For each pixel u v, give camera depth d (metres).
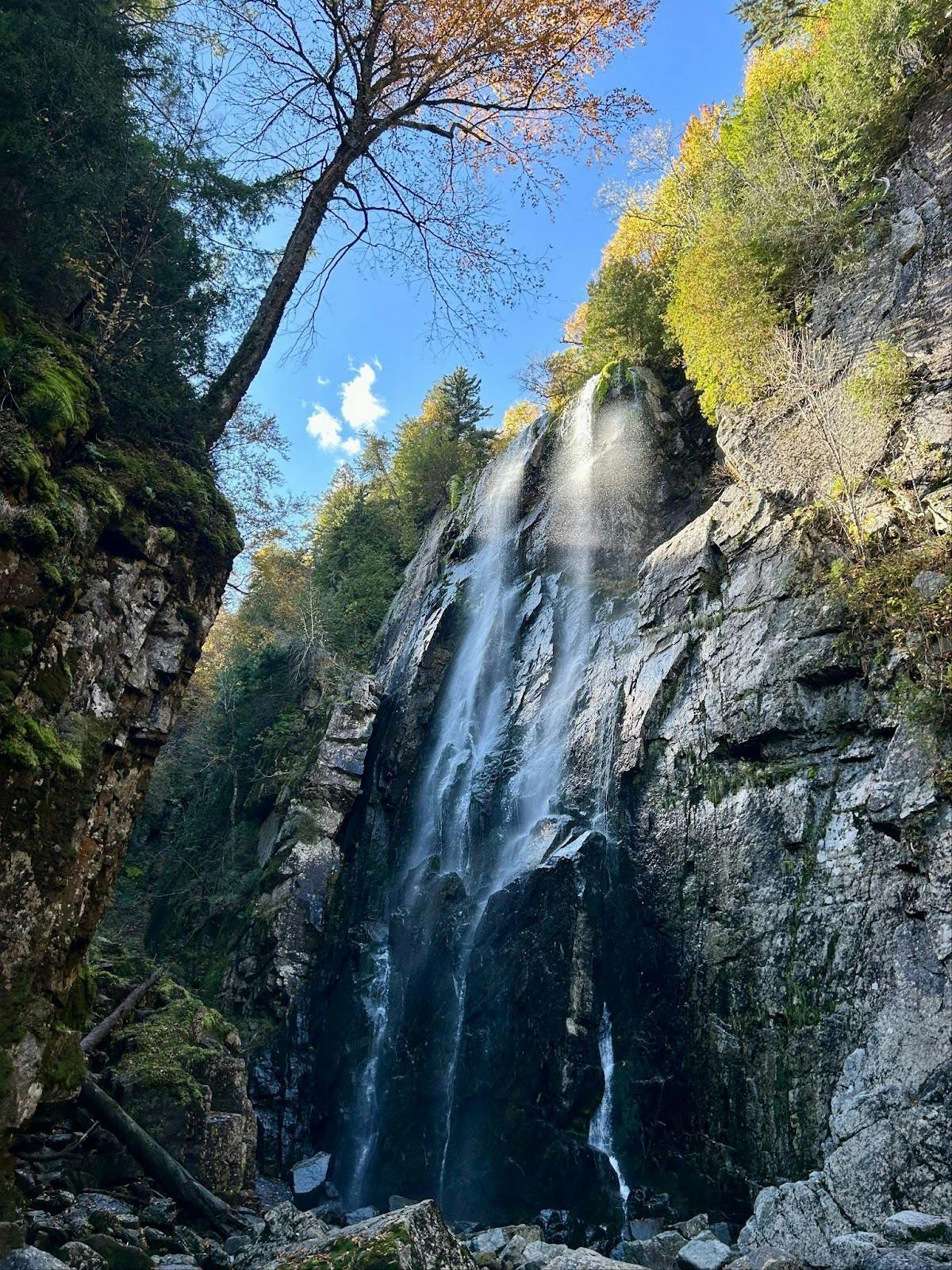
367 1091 15.15
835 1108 8.00
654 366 23.88
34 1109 5.40
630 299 24.27
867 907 9.09
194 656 7.68
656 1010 11.39
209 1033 13.22
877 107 14.17
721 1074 10.10
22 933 5.32
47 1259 4.82
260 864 22.75
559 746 16.66
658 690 13.68
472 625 23.72
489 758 18.67
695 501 19.94
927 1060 7.47
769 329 14.20
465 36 8.37
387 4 8.16
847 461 11.63
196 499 7.65
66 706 6.06
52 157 6.55
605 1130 11.15
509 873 15.23
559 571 21.81
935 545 9.76
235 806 26.69
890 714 9.51
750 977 10.20
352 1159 14.41
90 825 6.38
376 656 29.89
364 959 17.42
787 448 12.98
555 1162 11.15
